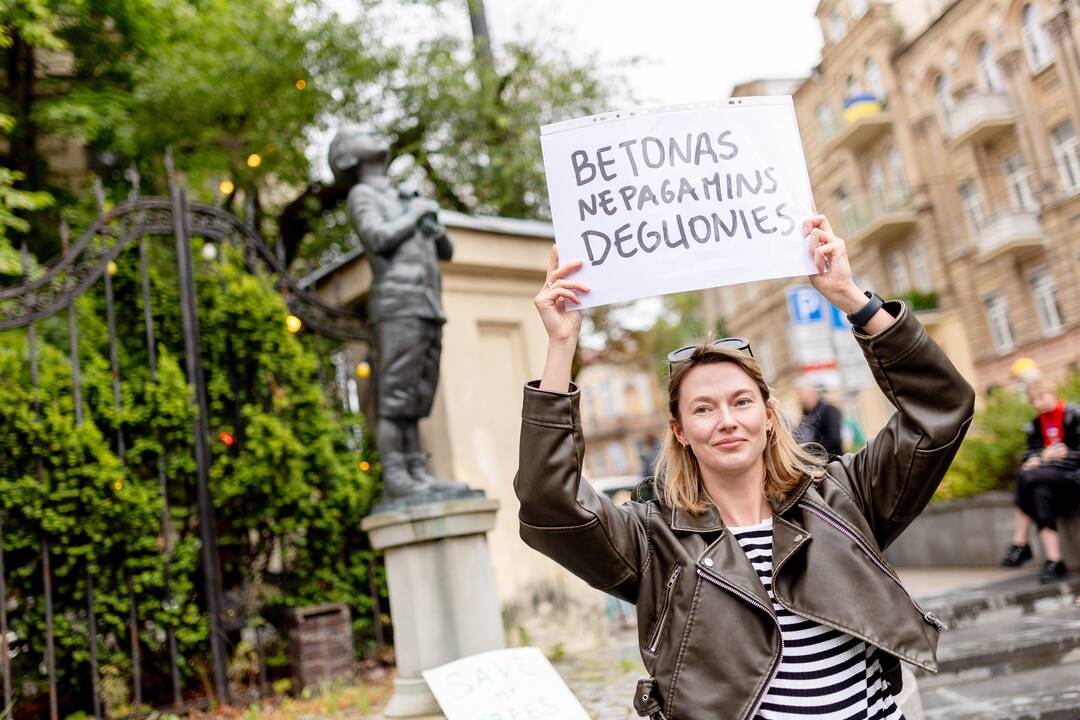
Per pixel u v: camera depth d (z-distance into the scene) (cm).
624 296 202
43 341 714
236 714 534
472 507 519
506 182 1149
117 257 668
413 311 558
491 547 693
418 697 489
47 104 942
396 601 515
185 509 620
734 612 175
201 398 605
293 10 1006
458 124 1173
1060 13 2011
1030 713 405
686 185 207
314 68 1048
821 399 774
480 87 1177
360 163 591
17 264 716
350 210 575
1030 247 2183
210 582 577
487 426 717
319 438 656
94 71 1058
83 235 572
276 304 656
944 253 2431
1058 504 713
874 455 193
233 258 683
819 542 180
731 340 202
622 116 210
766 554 184
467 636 505
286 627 628
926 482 185
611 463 6256
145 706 573
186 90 933
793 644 176
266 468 613
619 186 207
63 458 545
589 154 209
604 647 703
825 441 759
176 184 627
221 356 660
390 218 571
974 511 904
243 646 621
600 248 204
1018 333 2244
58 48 823
